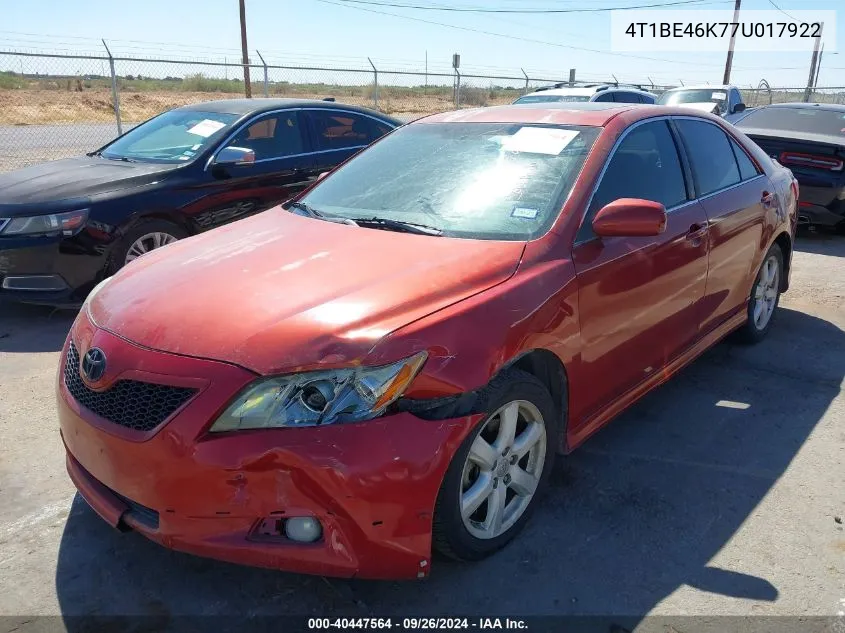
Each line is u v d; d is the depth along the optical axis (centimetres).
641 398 386
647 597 259
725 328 445
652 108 395
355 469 222
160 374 234
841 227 870
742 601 256
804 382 445
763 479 337
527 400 274
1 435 373
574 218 309
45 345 504
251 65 1370
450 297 259
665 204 367
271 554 228
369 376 229
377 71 1550
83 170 599
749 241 443
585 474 339
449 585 264
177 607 254
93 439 247
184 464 226
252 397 225
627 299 326
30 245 519
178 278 282
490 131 377
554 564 276
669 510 311
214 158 620
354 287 261
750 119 921
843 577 269
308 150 694
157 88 3869
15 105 2541
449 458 238
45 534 293
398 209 340
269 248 306
